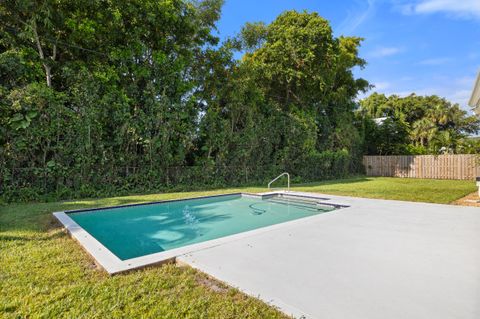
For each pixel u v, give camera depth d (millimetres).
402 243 3674
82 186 8391
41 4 7902
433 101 32250
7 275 2645
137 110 9516
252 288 2404
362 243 3674
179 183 10695
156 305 2148
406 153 20406
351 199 7789
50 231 4371
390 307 2104
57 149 8031
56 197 7938
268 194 9250
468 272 2738
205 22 12438
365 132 20906
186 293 2338
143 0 9531
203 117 11305
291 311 2053
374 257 3154
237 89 12078
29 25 7926
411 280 2562
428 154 19859
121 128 8969
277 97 15727
